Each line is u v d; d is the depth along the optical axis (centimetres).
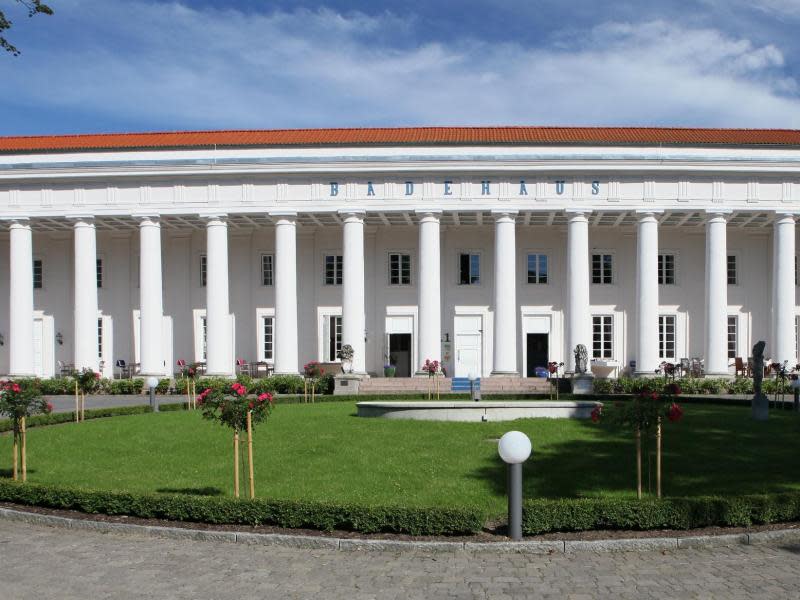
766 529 1018
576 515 1003
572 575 857
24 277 3616
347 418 2123
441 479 1328
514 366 3466
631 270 3922
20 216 3594
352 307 3475
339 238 3969
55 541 1002
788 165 3438
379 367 3925
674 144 3475
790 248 3484
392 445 1653
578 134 3816
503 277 3453
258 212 3519
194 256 3984
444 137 3781
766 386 3212
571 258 3453
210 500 1060
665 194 3456
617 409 1219
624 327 3912
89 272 3584
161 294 3622
